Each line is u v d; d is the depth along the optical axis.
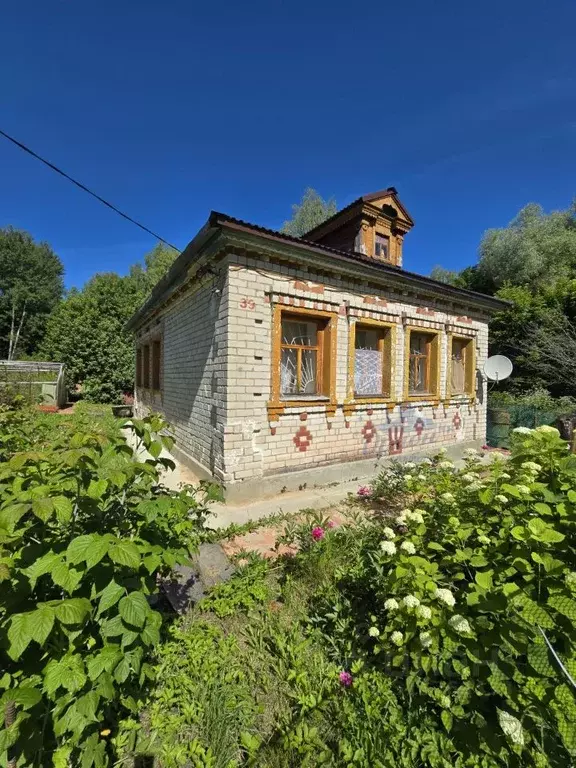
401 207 10.12
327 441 5.63
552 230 17.83
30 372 15.80
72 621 1.21
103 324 18.62
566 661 1.44
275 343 4.99
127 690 1.76
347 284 5.80
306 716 1.77
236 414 4.68
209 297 5.34
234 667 2.06
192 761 1.60
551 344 12.07
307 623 2.40
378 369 6.58
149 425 2.00
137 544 1.62
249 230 4.43
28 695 1.21
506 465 2.69
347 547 2.94
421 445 7.14
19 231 34.44
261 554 3.35
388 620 1.98
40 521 1.66
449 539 2.12
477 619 1.60
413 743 1.46
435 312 7.33
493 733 1.40
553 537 1.65
